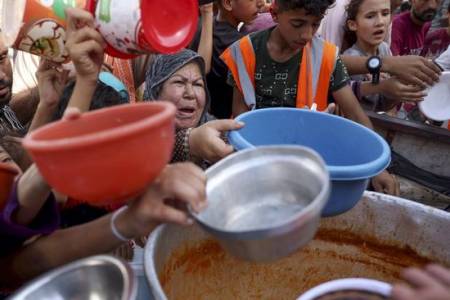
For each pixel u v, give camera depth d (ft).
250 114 3.43
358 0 7.33
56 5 3.01
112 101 4.12
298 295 3.89
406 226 3.53
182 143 3.62
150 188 2.18
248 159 2.28
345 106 5.80
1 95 4.45
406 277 1.80
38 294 2.14
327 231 3.77
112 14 2.84
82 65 2.87
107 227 2.45
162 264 2.92
